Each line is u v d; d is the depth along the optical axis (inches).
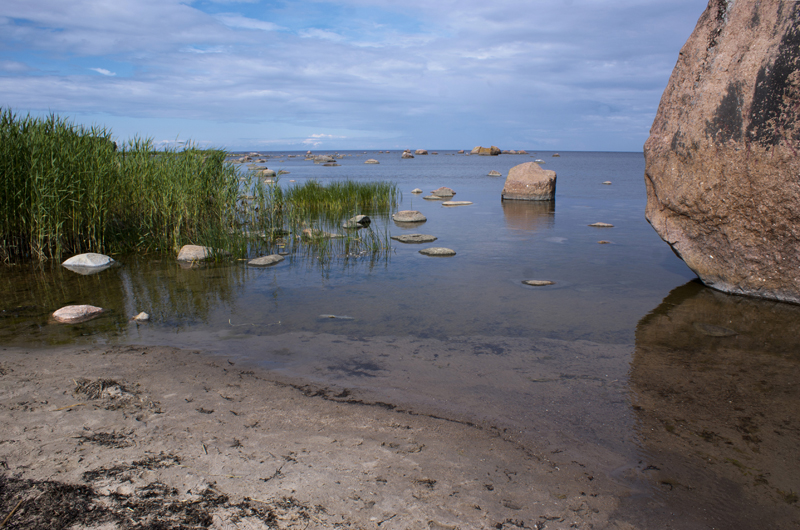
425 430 123.5
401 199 749.3
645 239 408.2
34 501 93.6
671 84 259.3
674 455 115.2
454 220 525.7
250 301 242.2
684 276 289.6
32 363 163.8
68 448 112.2
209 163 428.8
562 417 131.9
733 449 117.9
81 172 339.9
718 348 181.6
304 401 138.4
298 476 103.0
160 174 385.1
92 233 353.7
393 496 97.2
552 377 157.2
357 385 149.9
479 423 127.9
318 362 167.9
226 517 90.1
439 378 155.7
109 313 222.7
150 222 383.2
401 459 110.2
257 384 149.6
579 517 93.1
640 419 131.4
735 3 230.7
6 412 129.0
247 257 346.3
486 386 150.2
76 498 94.7
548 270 305.3
